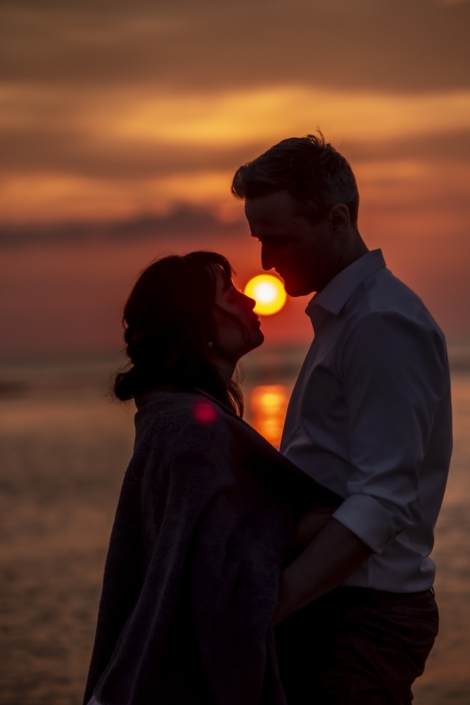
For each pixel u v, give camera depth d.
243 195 2.14
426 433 1.90
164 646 1.74
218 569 1.76
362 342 1.92
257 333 2.11
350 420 1.94
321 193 2.04
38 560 12.40
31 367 187.38
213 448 1.85
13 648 8.34
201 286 2.04
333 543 1.81
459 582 9.98
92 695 1.92
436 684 6.66
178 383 2.04
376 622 1.99
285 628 2.03
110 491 19.05
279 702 1.79
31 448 29.31
